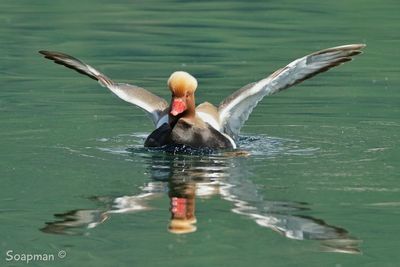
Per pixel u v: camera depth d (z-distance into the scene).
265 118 17.25
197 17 31.27
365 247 10.35
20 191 12.31
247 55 24.58
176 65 23.27
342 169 13.42
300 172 13.26
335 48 13.96
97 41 26.91
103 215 11.33
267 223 11.01
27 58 24.12
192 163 13.84
